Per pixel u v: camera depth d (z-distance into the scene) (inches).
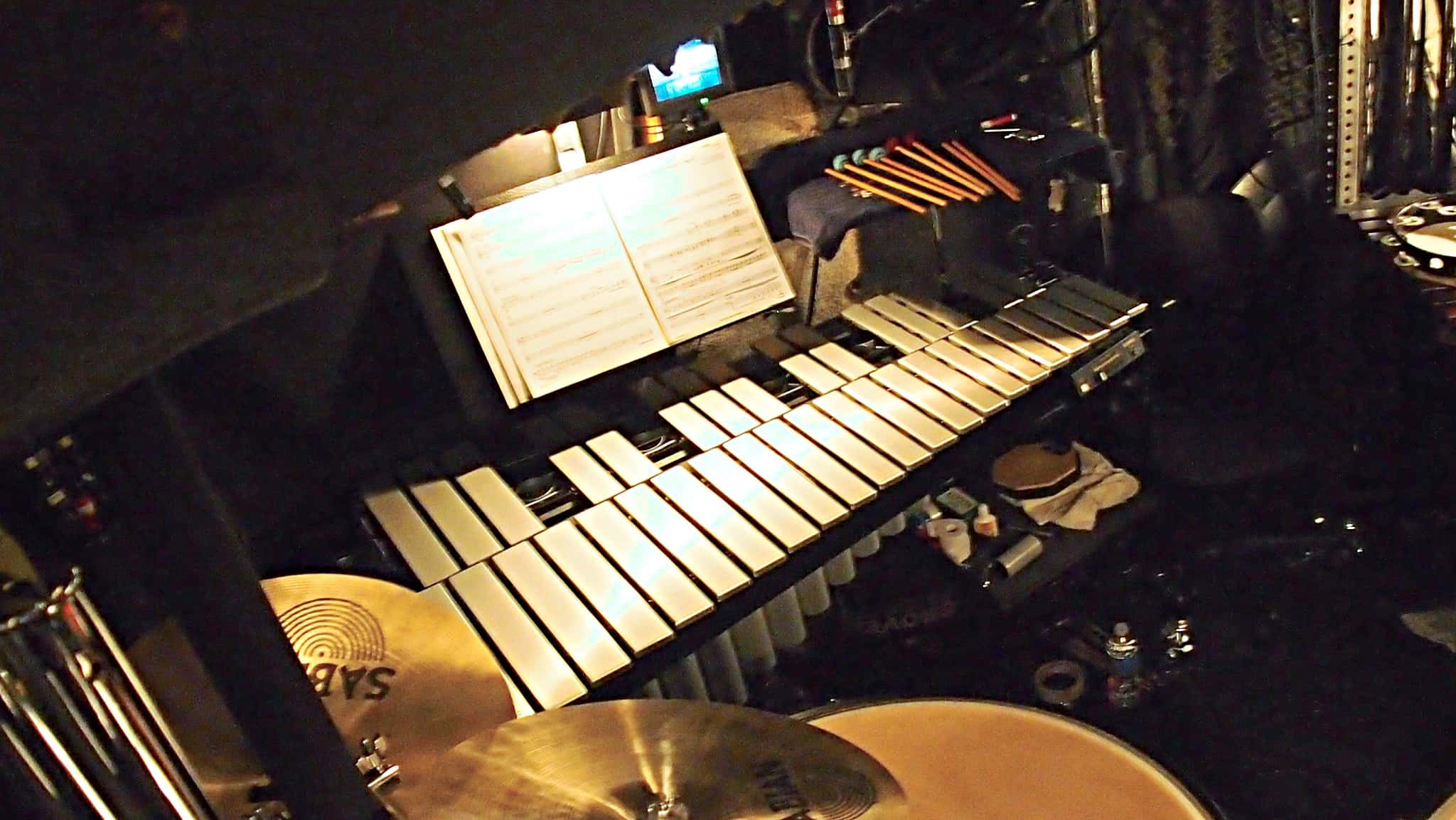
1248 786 94.3
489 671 73.5
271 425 91.0
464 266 94.3
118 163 16.7
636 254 99.3
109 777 34.0
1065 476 117.3
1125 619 109.8
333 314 91.2
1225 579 111.7
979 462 103.0
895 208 107.8
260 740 31.6
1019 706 80.3
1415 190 117.1
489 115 20.5
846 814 60.4
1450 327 106.4
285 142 18.2
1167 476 119.4
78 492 30.0
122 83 16.3
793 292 104.5
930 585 114.1
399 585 83.7
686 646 80.4
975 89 116.0
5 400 16.8
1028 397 101.7
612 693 77.9
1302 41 113.4
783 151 111.3
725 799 60.1
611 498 91.3
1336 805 91.0
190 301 17.9
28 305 16.4
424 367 96.7
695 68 103.0
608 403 100.8
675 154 102.2
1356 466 115.6
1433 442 110.6
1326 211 119.0
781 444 94.7
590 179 99.0
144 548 27.6
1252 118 117.8
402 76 18.9
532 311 96.1
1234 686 102.2
